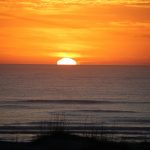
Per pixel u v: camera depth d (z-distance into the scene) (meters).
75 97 93.94
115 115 61.50
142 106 75.25
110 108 71.44
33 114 61.22
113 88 123.69
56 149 18.58
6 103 78.69
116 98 91.75
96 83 149.25
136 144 21.16
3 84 140.50
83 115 60.81
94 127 46.81
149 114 63.12
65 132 21.17
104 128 46.44
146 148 19.98
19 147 19.25
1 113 62.22
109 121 54.38
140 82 155.50
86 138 20.33
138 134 43.34
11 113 62.38
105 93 105.69
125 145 19.58
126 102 82.81
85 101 84.19
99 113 63.84
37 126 47.44
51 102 81.75
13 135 41.25
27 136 40.56
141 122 53.78
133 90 115.81
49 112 64.50
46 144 19.59
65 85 137.50
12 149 18.89
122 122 53.59
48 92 108.56
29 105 75.31
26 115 59.97
